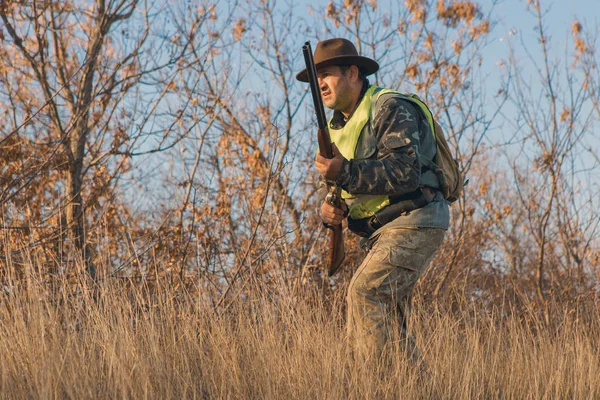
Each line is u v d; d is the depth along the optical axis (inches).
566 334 275.3
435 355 231.9
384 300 223.6
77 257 279.6
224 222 382.0
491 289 426.6
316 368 215.3
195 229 378.0
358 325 222.8
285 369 210.4
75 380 189.5
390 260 220.7
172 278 317.7
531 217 536.7
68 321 222.5
